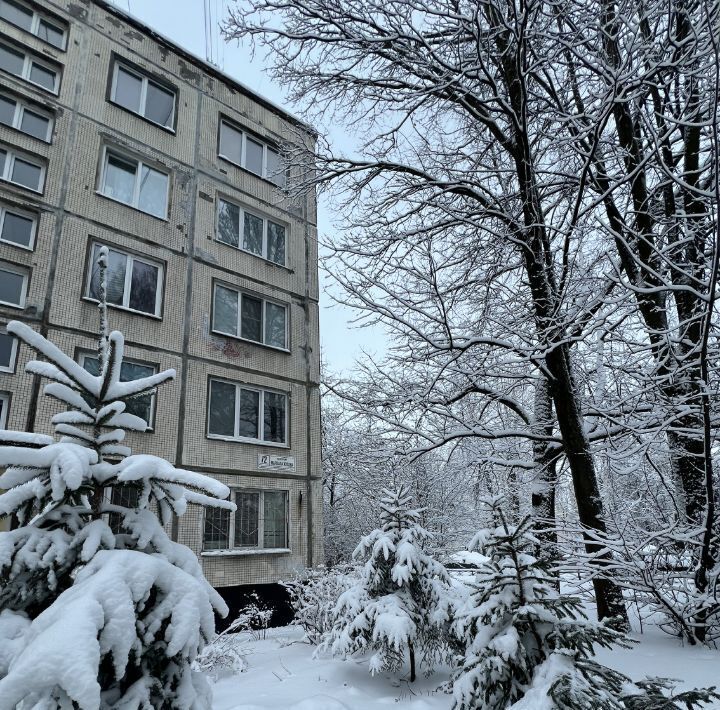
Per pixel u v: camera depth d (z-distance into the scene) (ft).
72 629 6.39
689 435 21.04
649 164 23.66
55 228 35.42
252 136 51.24
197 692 8.41
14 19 37.96
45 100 37.29
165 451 37.32
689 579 20.30
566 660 9.84
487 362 29.66
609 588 20.75
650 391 22.21
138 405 37.11
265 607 35.47
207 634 8.10
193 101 46.98
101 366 9.86
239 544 39.73
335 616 18.07
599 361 27.07
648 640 19.19
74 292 35.27
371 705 14.57
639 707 9.25
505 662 10.27
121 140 40.73
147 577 7.57
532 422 30.83
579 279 25.12
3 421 30.17
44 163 36.24
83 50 40.29
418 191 29.19
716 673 14.80
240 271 46.11
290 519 43.14
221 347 42.70
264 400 45.11
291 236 51.72
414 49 27.25
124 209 39.40
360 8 27.40
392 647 16.02
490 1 23.18
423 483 49.11
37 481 8.23
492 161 31.22
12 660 6.70
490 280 29.04
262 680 18.06
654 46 21.52
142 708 7.29
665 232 23.50
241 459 41.39
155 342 38.73
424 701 14.48
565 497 45.98
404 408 29.35
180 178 44.11
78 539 8.09
